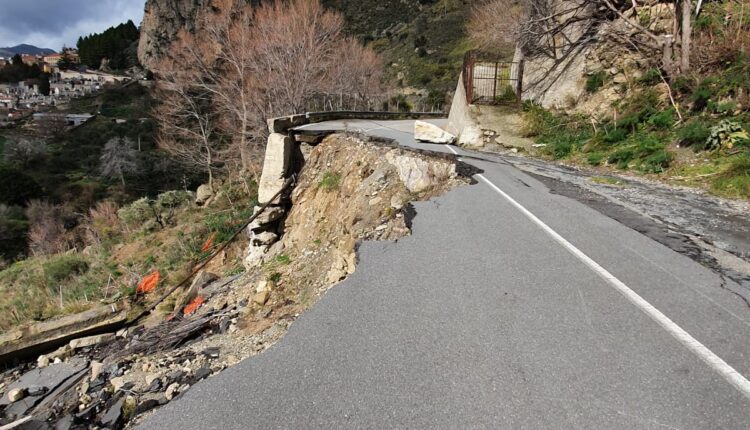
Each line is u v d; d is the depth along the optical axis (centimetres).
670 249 540
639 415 278
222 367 482
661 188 851
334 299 482
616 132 1181
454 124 1797
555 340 365
